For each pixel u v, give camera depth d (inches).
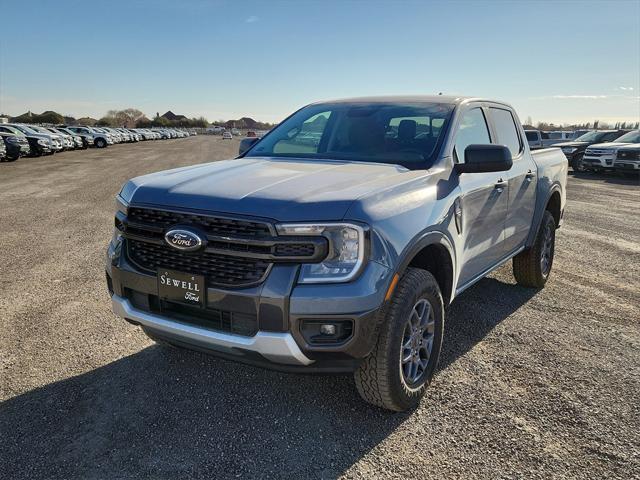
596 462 110.7
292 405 131.8
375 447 115.2
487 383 143.9
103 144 1818.4
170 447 114.2
